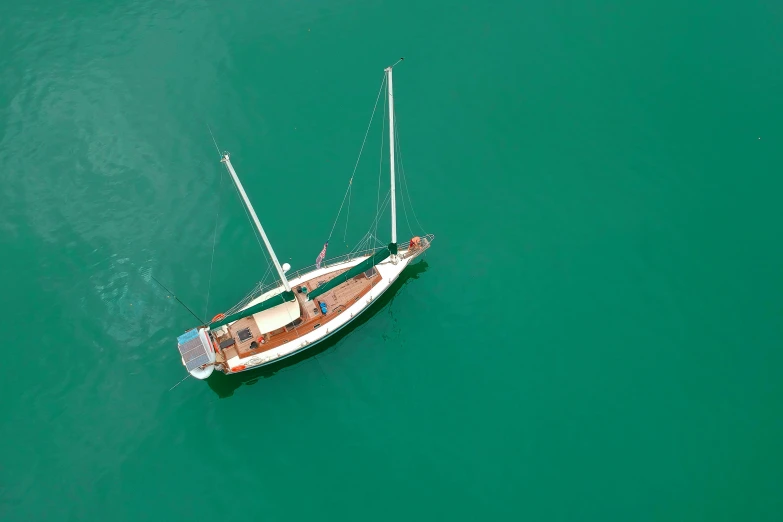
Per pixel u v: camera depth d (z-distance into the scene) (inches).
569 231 2121.1
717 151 2274.9
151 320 1927.9
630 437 1771.7
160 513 1648.6
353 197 2169.0
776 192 2188.7
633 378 1861.5
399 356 1903.3
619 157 2267.5
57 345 1873.8
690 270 2041.1
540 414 1804.9
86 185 2140.7
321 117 2317.9
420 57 2459.4
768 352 1905.8
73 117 2261.3
